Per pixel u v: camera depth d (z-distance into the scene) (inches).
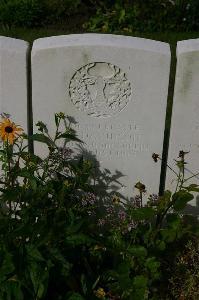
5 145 67.0
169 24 132.5
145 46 64.6
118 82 66.6
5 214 65.9
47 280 56.8
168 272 68.5
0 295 58.7
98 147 70.9
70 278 61.7
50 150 68.4
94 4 140.4
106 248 65.1
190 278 65.5
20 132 70.1
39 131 69.8
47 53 64.6
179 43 66.4
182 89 66.7
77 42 64.3
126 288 60.5
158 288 66.8
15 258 56.5
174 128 69.3
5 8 134.2
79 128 69.6
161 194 75.4
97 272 65.6
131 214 64.5
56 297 61.9
